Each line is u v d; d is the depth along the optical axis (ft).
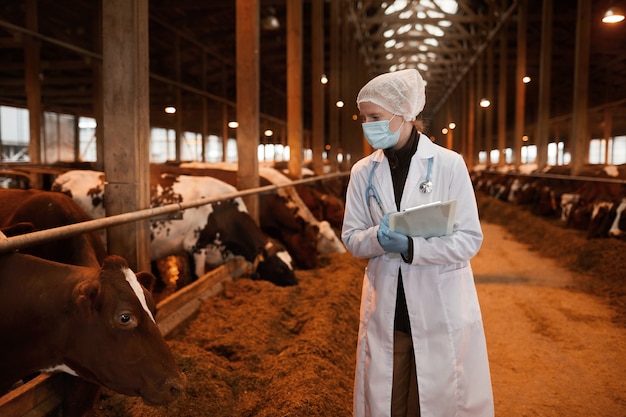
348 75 59.47
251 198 21.97
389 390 6.61
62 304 6.81
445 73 116.16
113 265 6.90
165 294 17.71
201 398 9.66
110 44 12.49
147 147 13.19
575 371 12.87
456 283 6.56
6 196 12.01
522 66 57.62
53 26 42.19
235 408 9.73
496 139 131.75
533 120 106.93
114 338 6.61
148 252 13.57
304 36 65.46
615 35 59.47
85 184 17.90
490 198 57.67
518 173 52.70
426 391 6.43
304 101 102.99
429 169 6.66
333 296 16.16
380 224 6.42
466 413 6.50
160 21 48.19
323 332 12.95
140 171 12.89
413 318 6.52
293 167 32.99
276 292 16.62
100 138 37.99
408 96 6.31
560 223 35.22
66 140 74.38
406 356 6.79
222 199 15.89
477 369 6.59
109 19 12.43
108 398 9.25
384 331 6.67
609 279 21.09
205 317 14.14
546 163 49.01
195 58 60.95
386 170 6.88
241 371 10.91
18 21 39.75
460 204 6.58
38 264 7.26
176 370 6.76
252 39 21.90
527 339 15.01
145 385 6.57
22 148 68.13
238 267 18.94
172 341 11.82
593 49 64.59
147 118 13.20
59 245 10.67
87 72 57.00
